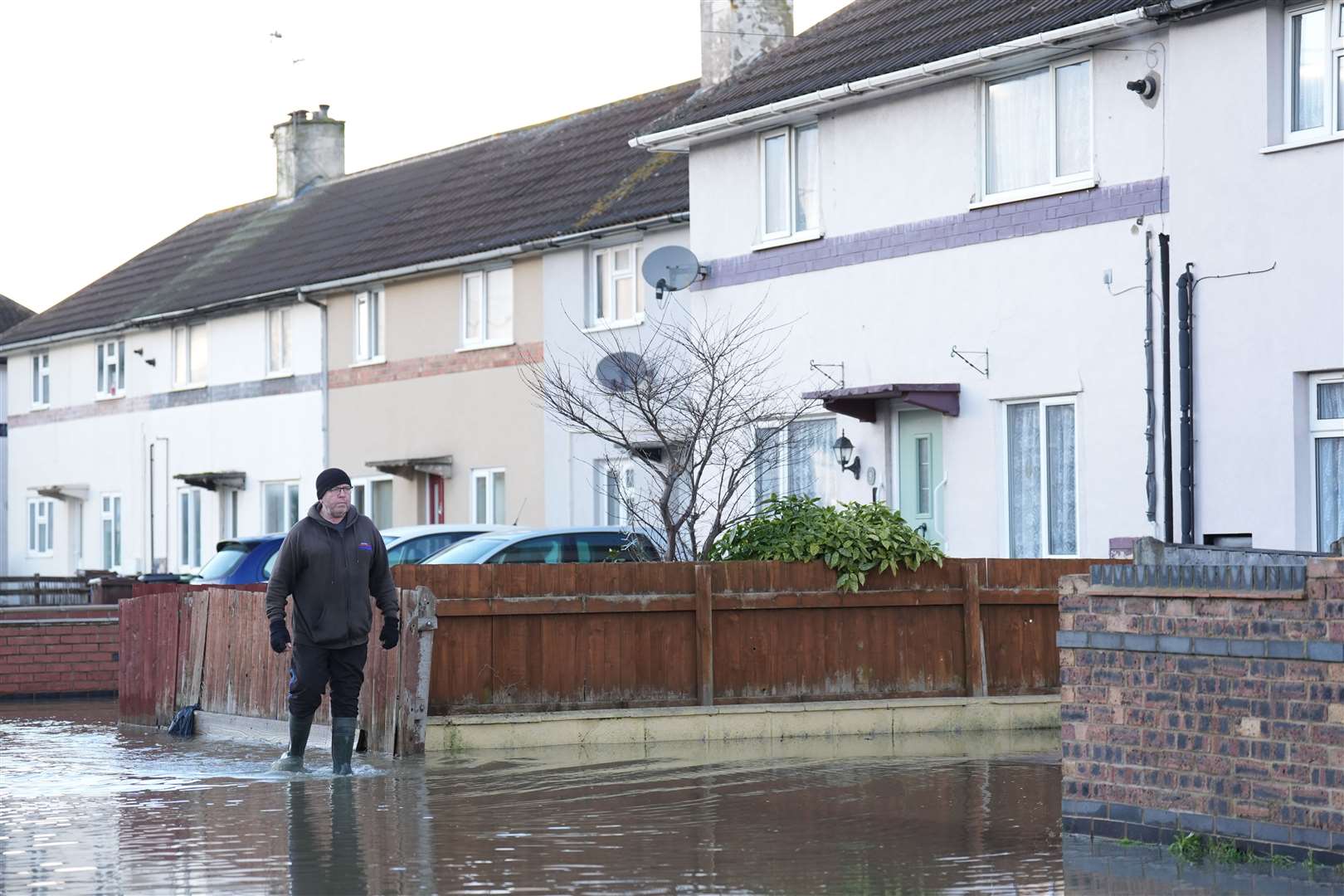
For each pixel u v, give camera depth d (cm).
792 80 2603
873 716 1781
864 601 1812
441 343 3553
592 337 3144
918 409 2406
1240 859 973
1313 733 940
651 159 3297
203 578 2481
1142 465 2095
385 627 1495
